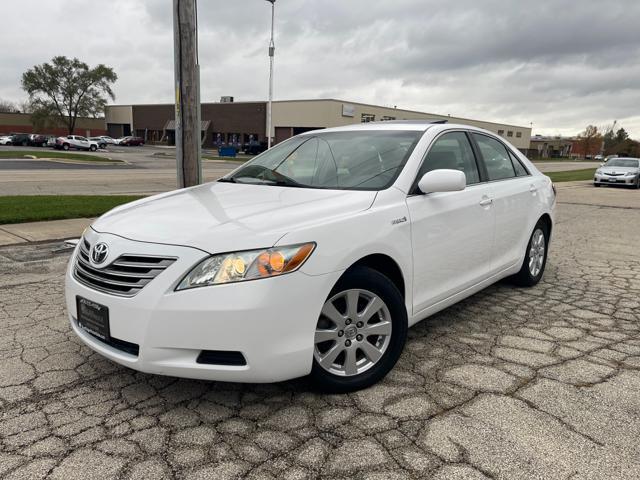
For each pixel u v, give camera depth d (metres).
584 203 14.92
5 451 2.44
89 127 88.44
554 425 2.70
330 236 2.79
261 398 2.96
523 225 4.80
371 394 3.02
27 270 5.70
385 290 3.05
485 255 4.18
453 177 3.27
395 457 2.42
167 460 2.39
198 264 2.56
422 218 3.38
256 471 2.31
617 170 22.55
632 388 3.12
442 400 2.96
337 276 2.79
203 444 2.51
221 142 69.25
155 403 2.90
